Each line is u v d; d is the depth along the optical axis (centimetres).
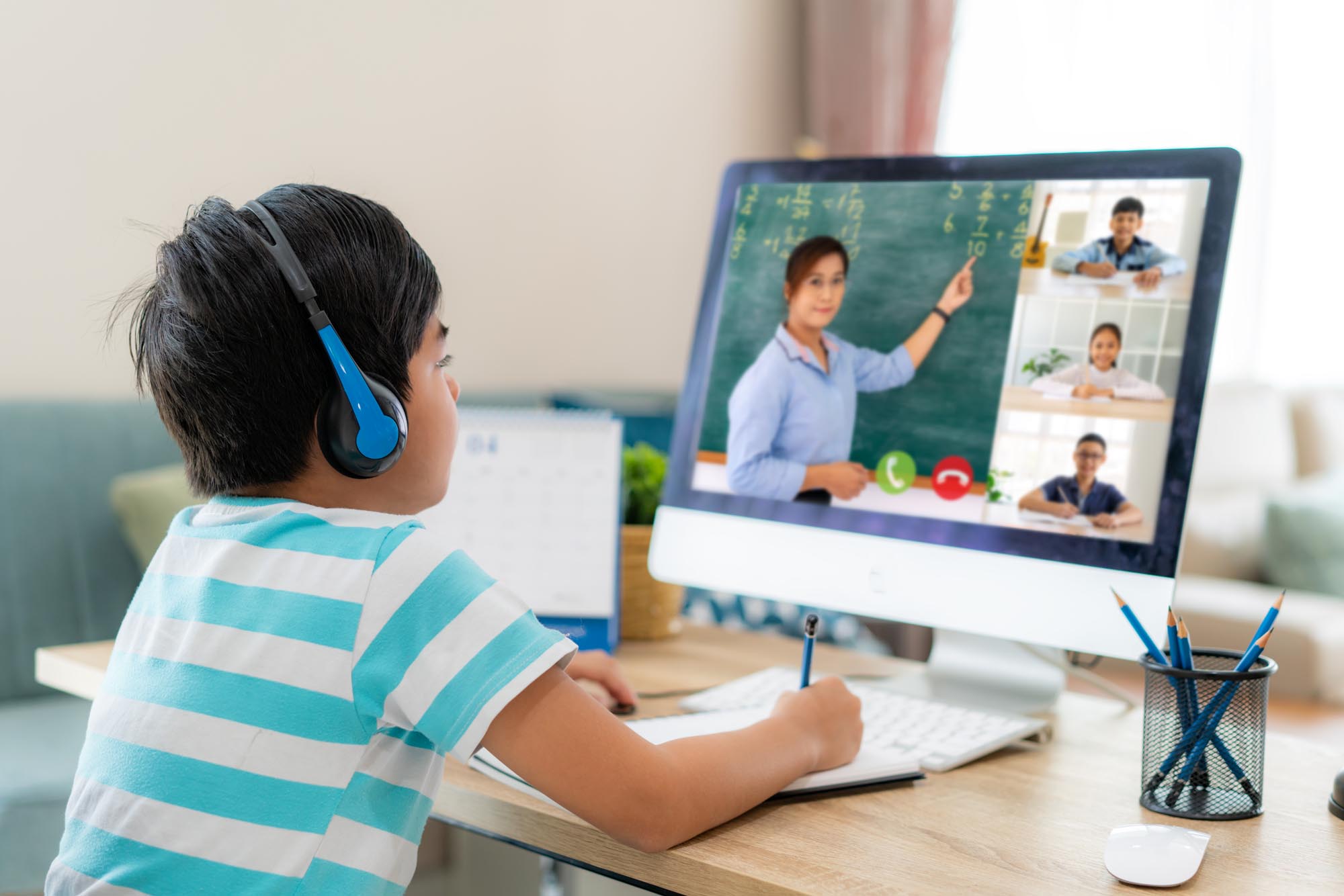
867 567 100
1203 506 306
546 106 280
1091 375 93
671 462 113
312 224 69
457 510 116
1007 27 333
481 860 153
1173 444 88
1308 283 344
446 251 262
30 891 141
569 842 70
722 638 128
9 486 184
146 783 64
